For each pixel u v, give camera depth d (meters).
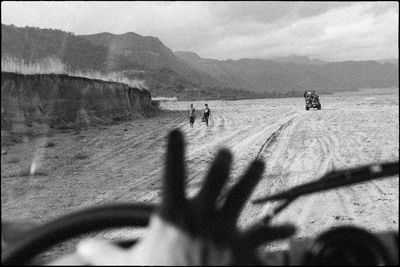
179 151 0.58
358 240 0.79
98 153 10.32
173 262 0.58
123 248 0.74
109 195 6.08
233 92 158.62
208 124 28.83
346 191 6.73
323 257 0.78
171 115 41.22
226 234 0.61
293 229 0.69
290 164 10.63
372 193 6.70
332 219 5.39
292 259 0.77
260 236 0.66
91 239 0.70
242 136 19.55
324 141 16.22
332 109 43.91
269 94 160.88
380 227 5.20
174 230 0.59
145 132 18.08
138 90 34.66
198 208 0.60
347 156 12.20
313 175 9.05
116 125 17.97
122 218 0.68
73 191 5.27
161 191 0.59
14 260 0.68
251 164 0.62
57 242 0.70
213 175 0.60
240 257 0.62
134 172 8.65
